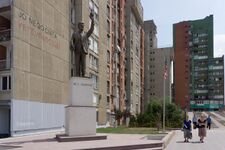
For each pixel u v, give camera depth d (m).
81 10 46.62
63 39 40.81
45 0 35.72
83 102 20.48
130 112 73.44
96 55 53.34
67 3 42.75
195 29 152.75
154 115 54.03
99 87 54.56
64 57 40.91
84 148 14.95
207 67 148.75
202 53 150.62
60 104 39.09
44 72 35.00
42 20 34.91
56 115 37.84
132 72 83.50
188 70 151.88
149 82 121.88
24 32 31.03
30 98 31.86
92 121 20.56
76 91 20.39
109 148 15.80
